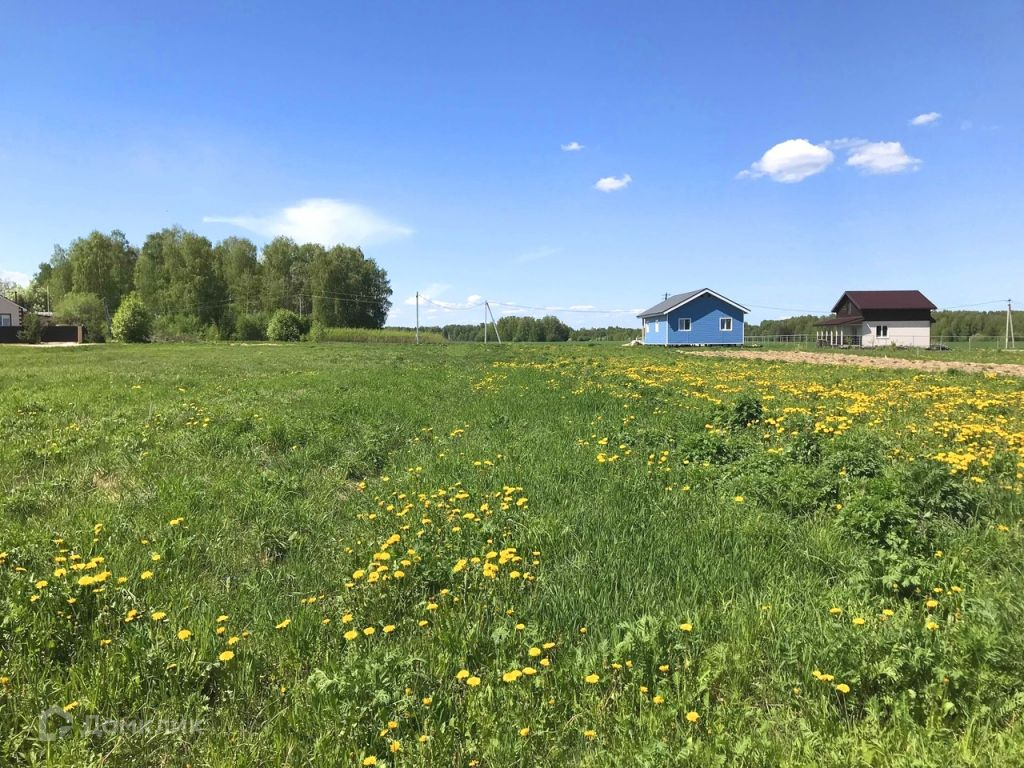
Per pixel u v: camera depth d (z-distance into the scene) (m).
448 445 8.50
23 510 5.84
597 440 8.63
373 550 4.79
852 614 3.67
